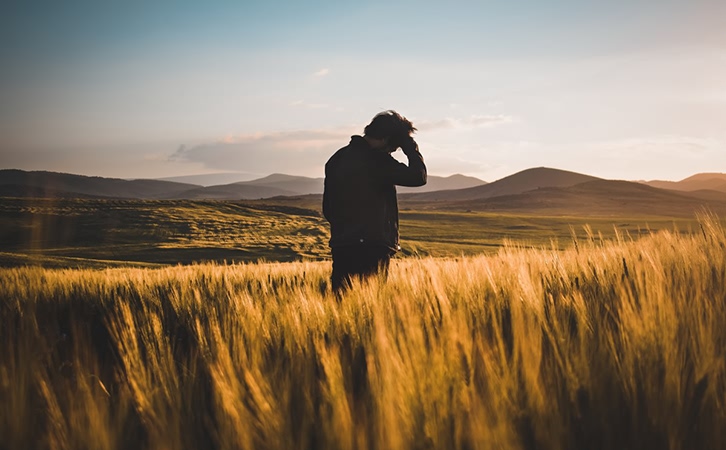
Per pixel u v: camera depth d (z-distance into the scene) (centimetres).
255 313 247
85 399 149
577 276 324
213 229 11175
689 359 147
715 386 133
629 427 130
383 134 424
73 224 11238
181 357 232
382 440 126
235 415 136
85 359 200
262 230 11112
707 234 421
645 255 324
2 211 12125
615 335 171
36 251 8588
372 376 150
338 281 424
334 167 429
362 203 415
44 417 149
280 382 161
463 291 273
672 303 182
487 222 14825
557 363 152
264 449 130
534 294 235
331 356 170
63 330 304
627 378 140
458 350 159
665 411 128
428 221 14912
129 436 147
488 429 121
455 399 135
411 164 420
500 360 155
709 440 123
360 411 138
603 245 409
